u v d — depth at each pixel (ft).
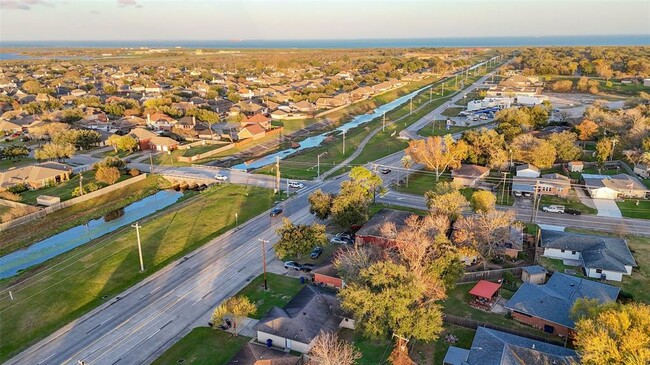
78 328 209.56
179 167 464.24
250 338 200.64
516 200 346.54
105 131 568.82
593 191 347.15
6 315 220.84
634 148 416.46
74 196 379.35
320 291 219.20
